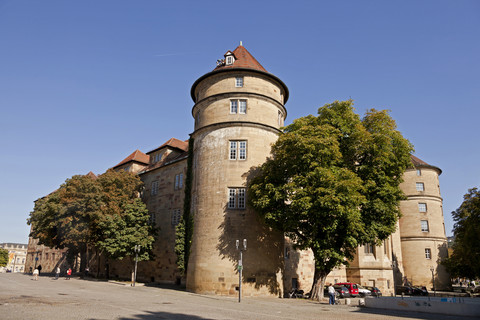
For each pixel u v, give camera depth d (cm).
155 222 4538
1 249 11938
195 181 3303
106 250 4022
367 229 2675
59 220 4150
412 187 5694
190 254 3144
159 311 1752
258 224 3002
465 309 1984
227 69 3334
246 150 3155
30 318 1370
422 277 5334
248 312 1864
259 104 3291
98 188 4269
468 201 4306
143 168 5325
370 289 3953
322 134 2650
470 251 3884
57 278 4544
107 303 2011
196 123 3594
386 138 2706
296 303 2500
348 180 2423
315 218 2520
